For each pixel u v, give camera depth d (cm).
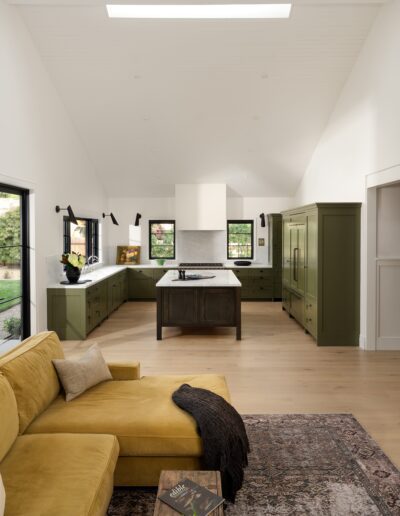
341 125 616
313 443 298
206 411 243
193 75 589
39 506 168
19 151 481
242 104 646
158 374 447
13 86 466
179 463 238
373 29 504
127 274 924
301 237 638
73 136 694
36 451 208
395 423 331
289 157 786
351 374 445
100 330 647
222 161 804
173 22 502
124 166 823
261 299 923
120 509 229
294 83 601
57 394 277
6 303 477
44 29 512
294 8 482
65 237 677
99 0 423
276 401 373
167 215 967
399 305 537
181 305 599
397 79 448
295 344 566
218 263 951
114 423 238
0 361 244
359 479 255
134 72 582
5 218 473
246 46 538
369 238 530
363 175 535
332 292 553
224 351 532
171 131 712
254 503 233
